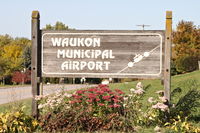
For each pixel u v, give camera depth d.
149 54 8.69
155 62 8.66
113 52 8.80
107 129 7.84
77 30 8.89
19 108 7.63
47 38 8.98
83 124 7.89
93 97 8.16
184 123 7.50
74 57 8.92
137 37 8.73
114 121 7.87
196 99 9.88
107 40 8.83
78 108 8.09
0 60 55.53
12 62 56.44
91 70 8.88
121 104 8.30
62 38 8.95
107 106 8.19
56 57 8.97
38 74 8.99
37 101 8.83
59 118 7.90
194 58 37.53
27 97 22.47
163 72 8.64
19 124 7.00
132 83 21.36
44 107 8.40
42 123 7.94
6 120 6.86
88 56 8.88
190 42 41.59
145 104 10.94
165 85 8.59
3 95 25.73
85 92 8.77
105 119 7.92
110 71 8.82
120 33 8.77
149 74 8.69
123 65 8.77
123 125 7.83
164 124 8.12
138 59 8.72
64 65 8.95
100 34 8.84
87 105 8.27
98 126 7.89
